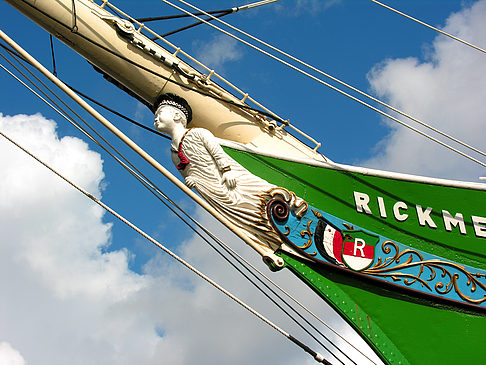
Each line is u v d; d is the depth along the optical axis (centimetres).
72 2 755
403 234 751
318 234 733
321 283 718
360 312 713
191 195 709
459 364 699
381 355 700
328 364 684
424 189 771
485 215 766
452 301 723
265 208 731
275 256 716
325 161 774
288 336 679
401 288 722
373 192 764
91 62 793
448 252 748
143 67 772
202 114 801
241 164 754
